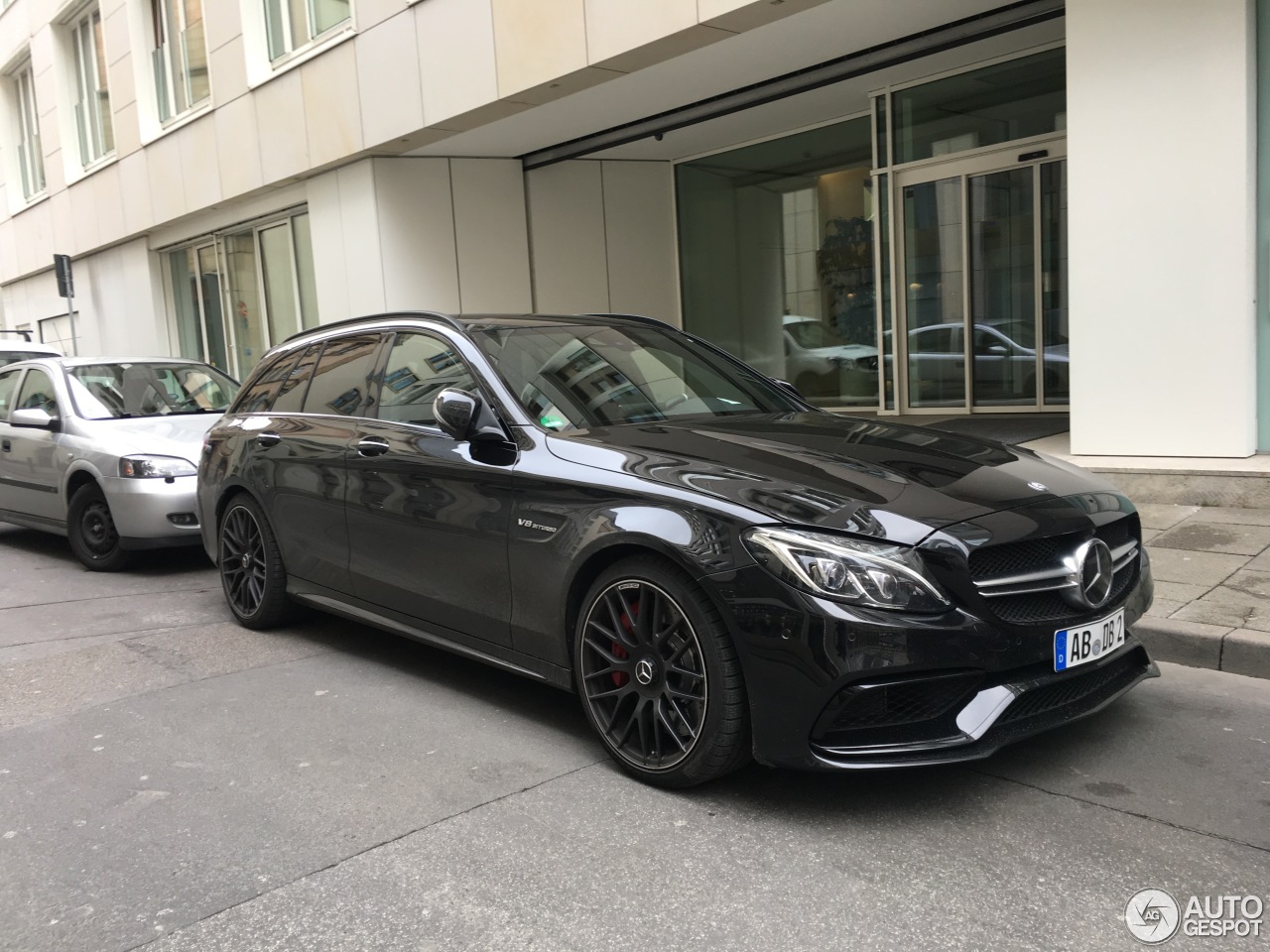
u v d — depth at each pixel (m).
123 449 7.03
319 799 3.35
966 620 2.90
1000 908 2.56
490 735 3.86
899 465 3.41
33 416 7.47
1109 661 3.28
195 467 7.04
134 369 8.34
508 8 9.59
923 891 2.66
